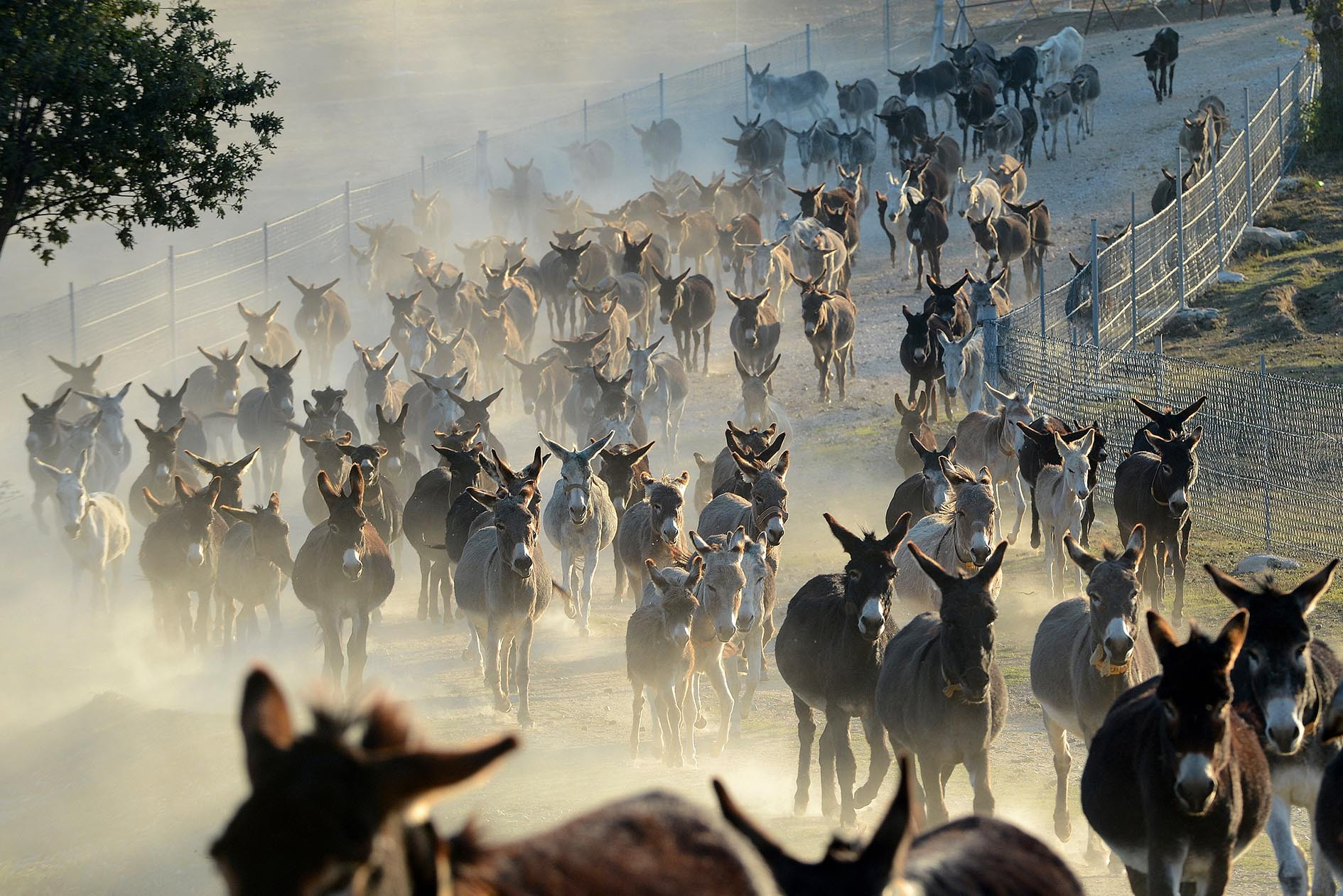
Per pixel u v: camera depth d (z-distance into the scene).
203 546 42.72
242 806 4.98
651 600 31.48
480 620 36.50
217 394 67.50
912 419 53.00
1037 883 9.86
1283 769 18.97
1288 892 18.94
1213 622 39.09
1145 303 75.75
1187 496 38.72
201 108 52.19
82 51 47.16
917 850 9.95
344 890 4.85
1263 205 91.06
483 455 43.91
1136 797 16.73
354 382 72.00
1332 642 35.25
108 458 58.69
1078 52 128.38
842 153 114.56
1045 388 59.38
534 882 6.43
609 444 56.38
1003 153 109.75
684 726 31.16
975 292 69.50
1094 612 22.73
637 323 86.62
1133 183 102.44
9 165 47.81
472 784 4.88
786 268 87.12
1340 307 71.31
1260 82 120.62
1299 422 51.72
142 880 25.52
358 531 35.88
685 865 7.32
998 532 40.59
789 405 72.19
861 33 173.62
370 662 41.09
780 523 37.91
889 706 23.16
